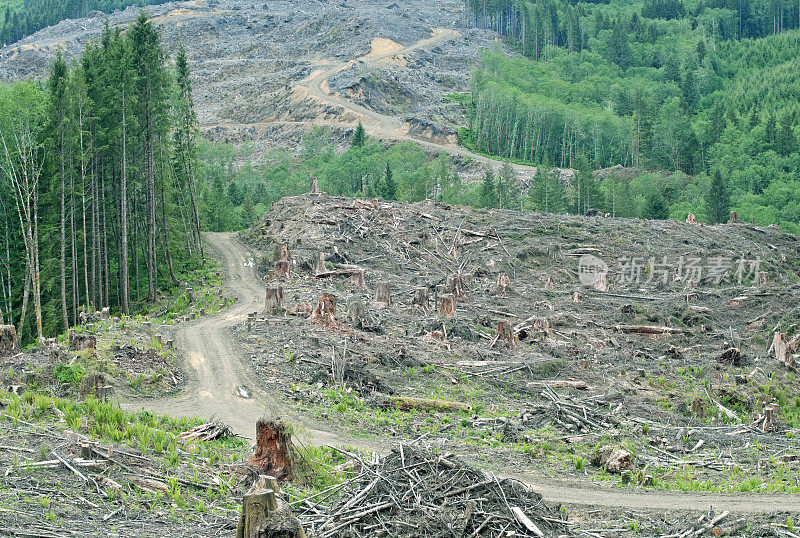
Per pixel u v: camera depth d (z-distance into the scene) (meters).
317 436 35.06
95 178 67.94
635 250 84.31
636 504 29.62
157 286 76.38
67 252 69.75
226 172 190.62
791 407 47.88
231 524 24.64
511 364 48.81
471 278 70.75
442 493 25.30
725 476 34.50
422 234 82.75
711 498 30.55
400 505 24.84
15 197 62.56
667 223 96.38
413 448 27.97
